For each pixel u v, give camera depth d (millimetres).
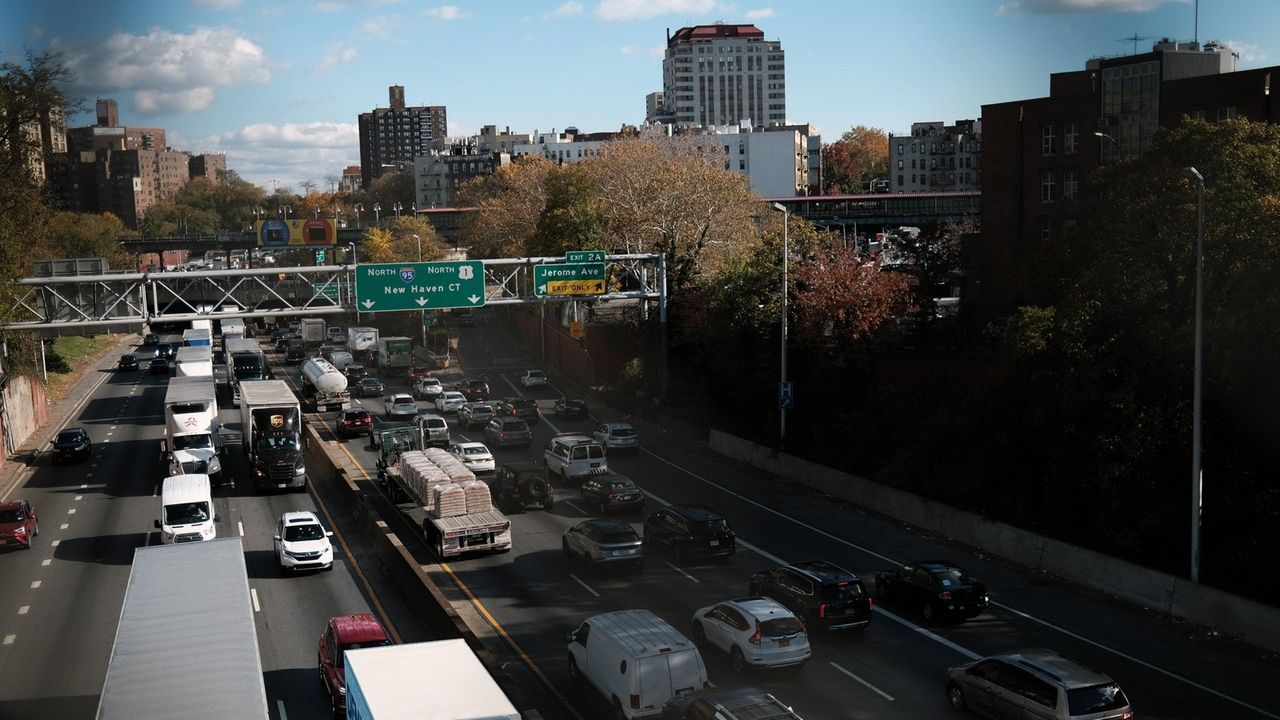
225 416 72188
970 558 39250
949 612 31500
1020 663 23641
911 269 70000
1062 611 32875
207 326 109375
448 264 59469
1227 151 36344
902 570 33469
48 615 33469
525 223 123125
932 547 40812
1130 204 38562
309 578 37031
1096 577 35188
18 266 63062
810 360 59031
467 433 67188
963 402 45344
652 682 22906
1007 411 42406
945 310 71312
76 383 99375
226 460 60906
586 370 87125
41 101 64625
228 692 19203
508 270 124312
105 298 55688
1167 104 66875
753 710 20219
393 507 47844
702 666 23469
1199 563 31969
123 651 20969
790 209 173000
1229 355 33812
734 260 73125
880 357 56750
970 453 43594
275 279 124188
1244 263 34844
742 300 63156
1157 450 35531
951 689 25188
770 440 58125
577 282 63375
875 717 24406
